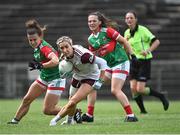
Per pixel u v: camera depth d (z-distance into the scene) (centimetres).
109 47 2944
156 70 6444
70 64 2695
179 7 7856
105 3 7906
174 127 2631
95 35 2962
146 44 3878
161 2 7969
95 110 4184
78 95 2684
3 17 7912
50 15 7869
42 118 3247
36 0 8112
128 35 3912
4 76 6575
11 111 3969
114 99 6519
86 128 2577
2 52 7456
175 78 6475
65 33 7512
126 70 2970
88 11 7825
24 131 2470
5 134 2367
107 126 2677
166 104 3975
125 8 7794
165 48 7231
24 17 7900
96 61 2680
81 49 2662
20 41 7525
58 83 2770
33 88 2789
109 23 2952
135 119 2966
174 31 7444
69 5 7956
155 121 2983
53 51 2681
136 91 3847
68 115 2806
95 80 2717
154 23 7581
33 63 2638
